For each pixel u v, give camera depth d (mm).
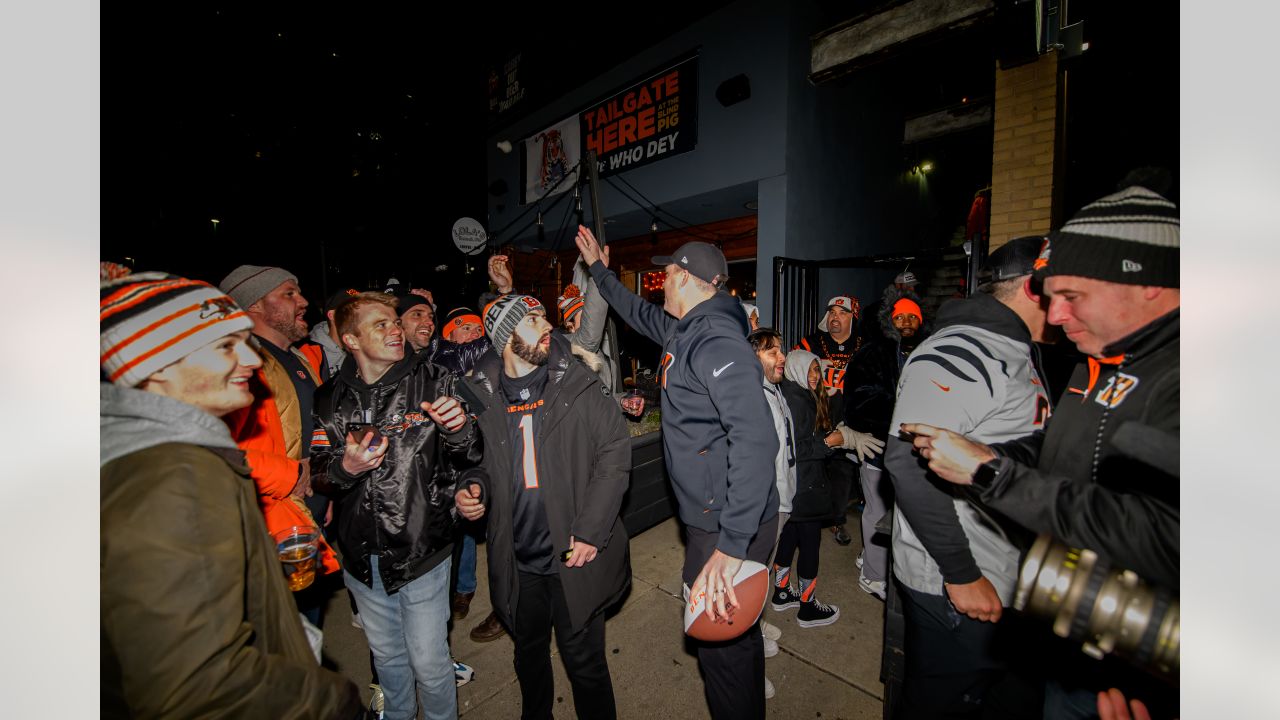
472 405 1653
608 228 7809
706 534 1583
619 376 3459
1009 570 1183
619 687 2162
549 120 7934
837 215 6172
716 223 7273
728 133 5734
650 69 6426
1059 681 1123
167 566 660
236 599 734
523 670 1682
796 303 5480
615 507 1623
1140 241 816
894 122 7465
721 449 1548
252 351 909
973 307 1249
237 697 710
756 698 1569
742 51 5551
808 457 2420
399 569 1514
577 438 1626
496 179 9234
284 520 1484
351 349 1571
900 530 1385
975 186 9570
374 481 1510
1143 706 933
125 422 708
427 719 1622
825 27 5539
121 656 646
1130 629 742
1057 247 908
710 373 1445
